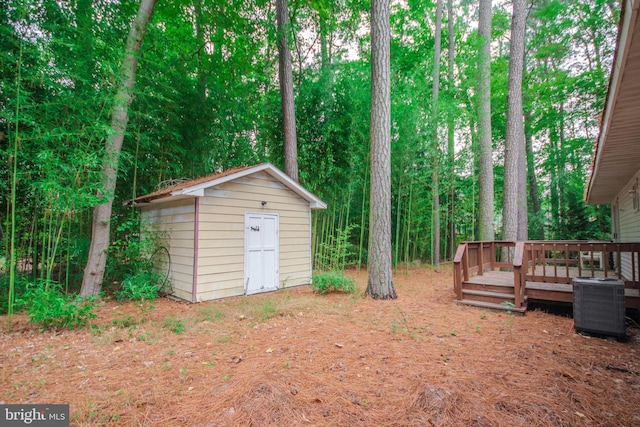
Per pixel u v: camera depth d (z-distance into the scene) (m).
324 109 8.64
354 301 5.26
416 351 2.99
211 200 5.72
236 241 6.07
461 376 2.41
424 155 9.18
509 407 1.97
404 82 10.22
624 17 1.87
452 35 12.48
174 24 8.69
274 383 2.20
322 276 6.14
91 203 4.47
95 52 4.75
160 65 7.07
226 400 2.06
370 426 1.79
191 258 5.55
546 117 13.47
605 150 4.20
